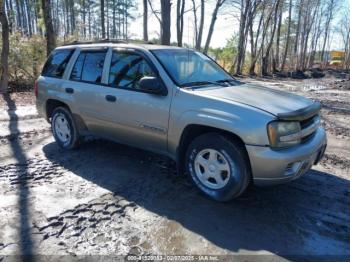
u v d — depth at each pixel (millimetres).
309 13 39125
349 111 10297
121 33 46375
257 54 30812
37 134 6680
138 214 3607
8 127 7219
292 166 3549
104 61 4891
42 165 4949
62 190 4129
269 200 3980
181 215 3604
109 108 4695
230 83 4574
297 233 3314
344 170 5078
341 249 3078
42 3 13875
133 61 4527
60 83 5465
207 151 3861
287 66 39906
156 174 4676
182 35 19531
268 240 3189
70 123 5465
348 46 49281
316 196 4125
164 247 3055
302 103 4008
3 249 2965
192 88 4055
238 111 3564
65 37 17047
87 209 3674
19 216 3498
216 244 3113
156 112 4152
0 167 4836
